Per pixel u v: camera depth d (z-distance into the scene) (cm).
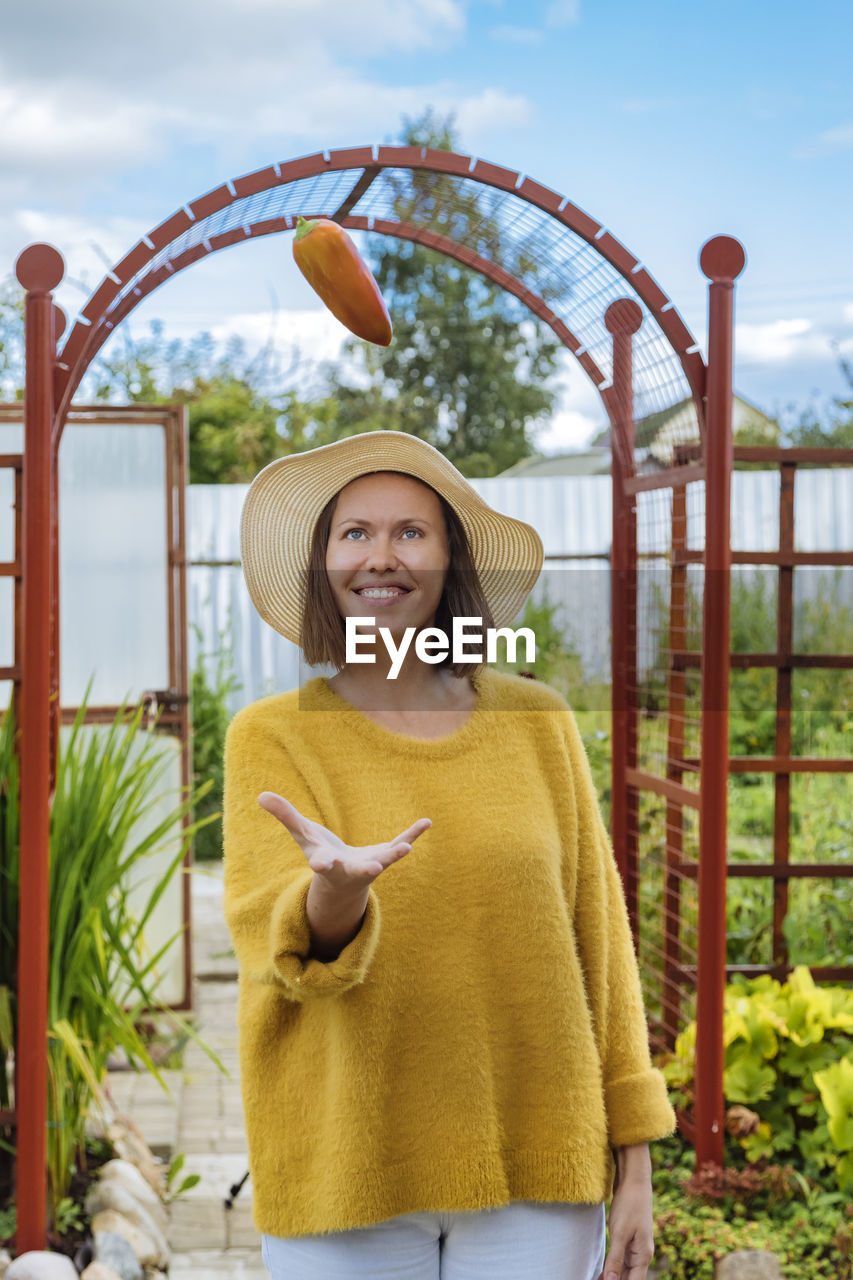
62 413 274
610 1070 162
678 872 347
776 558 337
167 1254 293
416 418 1862
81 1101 316
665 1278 262
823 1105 304
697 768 335
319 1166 141
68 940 302
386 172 302
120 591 470
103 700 470
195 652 811
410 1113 141
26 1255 260
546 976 147
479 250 342
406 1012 142
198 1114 383
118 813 428
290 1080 145
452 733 154
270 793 123
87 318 272
